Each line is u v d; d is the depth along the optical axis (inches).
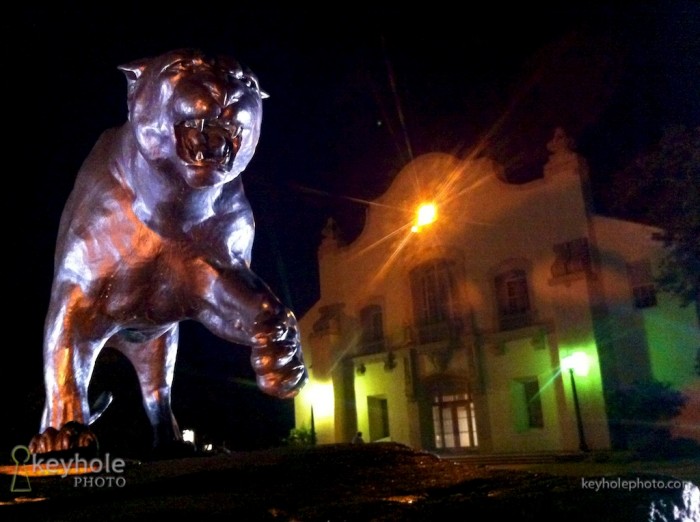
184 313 115.3
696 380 655.8
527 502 60.1
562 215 748.6
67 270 110.7
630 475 68.5
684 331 671.8
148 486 69.3
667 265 579.5
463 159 844.0
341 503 61.0
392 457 78.2
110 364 311.9
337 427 865.5
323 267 944.3
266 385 100.4
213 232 111.7
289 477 70.8
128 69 100.6
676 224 539.5
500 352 767.1
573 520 58.3
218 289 108.3
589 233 728.3
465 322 795.4
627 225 722.2
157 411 128.2
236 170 99.8
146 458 113.3
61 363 107.7
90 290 109.5
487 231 802.8
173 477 70.8
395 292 869.2
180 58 96.0
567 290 719.7
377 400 874.1
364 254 908.0
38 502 64.8
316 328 909.8
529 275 761.0
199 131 93.7
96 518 59.2
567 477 69.7
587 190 747.4
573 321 709.3
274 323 101.3
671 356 675.4
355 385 884.0
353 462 75.7
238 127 95.7
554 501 60.2
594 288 711.7
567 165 754.2
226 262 111.9
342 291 919.7
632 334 700.0
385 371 856.9
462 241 818.8
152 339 126.0
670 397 647.1
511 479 69.6
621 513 59.2
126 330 121.6
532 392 749.9
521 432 735.7
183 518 57.9
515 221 782.5
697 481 400.5
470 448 774.5
